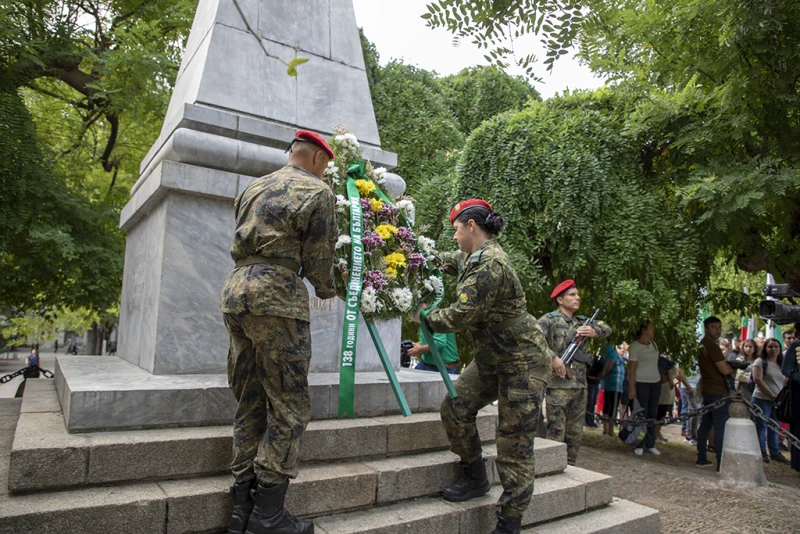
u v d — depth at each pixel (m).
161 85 8.99
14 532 2.03
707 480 5.84
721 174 5.75
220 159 3.76
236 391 2.51
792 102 5.59
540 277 6.59
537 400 2.80
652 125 6.47
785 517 4.56
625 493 5.27
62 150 10.30
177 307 3.54
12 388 16.53
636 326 7.27
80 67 9.67
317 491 2.63
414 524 2.68
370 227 3.31
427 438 3.31
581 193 6.39
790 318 4.84
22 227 7.45
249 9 4.33
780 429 5.48
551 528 3.22
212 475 2.63
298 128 4.34
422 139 10.03
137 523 2.23
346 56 4.78
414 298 3.29
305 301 2.41
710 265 7.17
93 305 9.13
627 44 6.37
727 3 5.25
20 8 7.93
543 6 2.56
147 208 4.10
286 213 2.40
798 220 6.13
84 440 2.47
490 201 6.84
